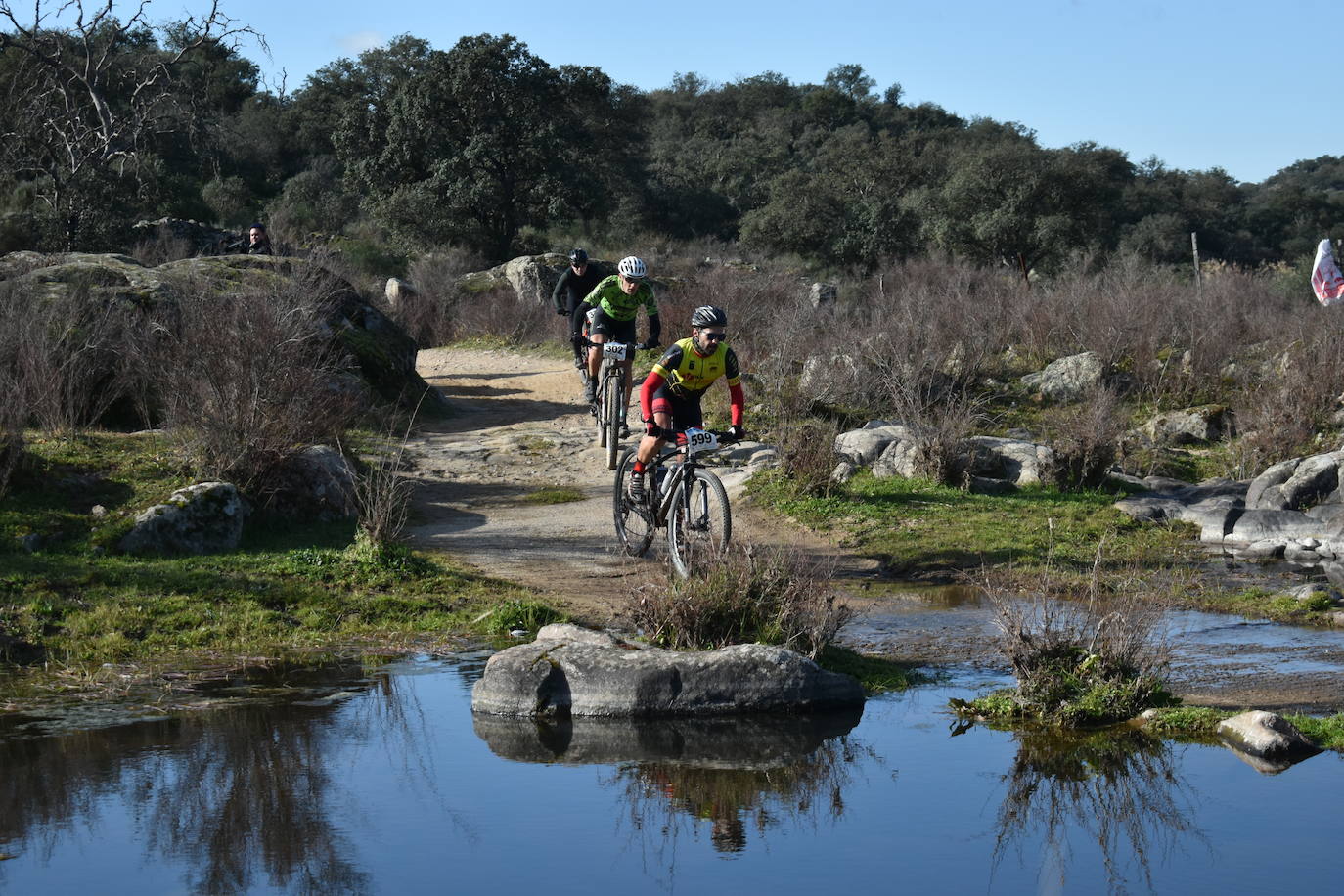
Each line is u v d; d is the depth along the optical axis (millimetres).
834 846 4160
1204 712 5660
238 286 15711
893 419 15086
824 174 55656
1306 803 4590
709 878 3852
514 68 49812
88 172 32656
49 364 11320
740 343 19547
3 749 5137
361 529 9000
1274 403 14867
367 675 6445
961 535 10406
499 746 5305
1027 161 47375
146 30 29672
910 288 26812
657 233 60531
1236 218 99312
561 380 20578
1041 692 5852
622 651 5980
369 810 4469
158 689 6121
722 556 6883
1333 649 7094
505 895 3697
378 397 16141
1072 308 20859
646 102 62750
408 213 47875
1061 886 3773
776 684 5891
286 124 63438
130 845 4086
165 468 10055
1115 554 10016
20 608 7254
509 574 8938
